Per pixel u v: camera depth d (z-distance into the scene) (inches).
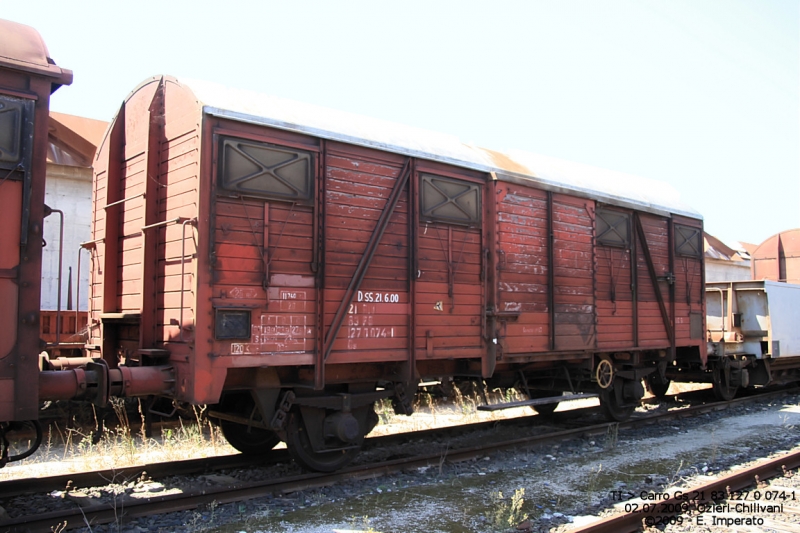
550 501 251.3
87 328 324.5
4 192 192.2
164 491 253.6
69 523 207.5
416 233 310.5
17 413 190.9
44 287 578.2
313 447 275.9
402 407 311.3
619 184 475.2
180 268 249.9
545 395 461.7
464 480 283.0
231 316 243.8
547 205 386.3
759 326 601.9
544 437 361.7
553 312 380.2
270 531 212.1
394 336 299.6
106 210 299.3
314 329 269.1
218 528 213.9
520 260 363.9
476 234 344.2
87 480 258.4
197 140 245.3
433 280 318.3
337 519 226.1
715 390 575.5
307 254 269.6
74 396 227.1
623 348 438.3
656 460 327.3
